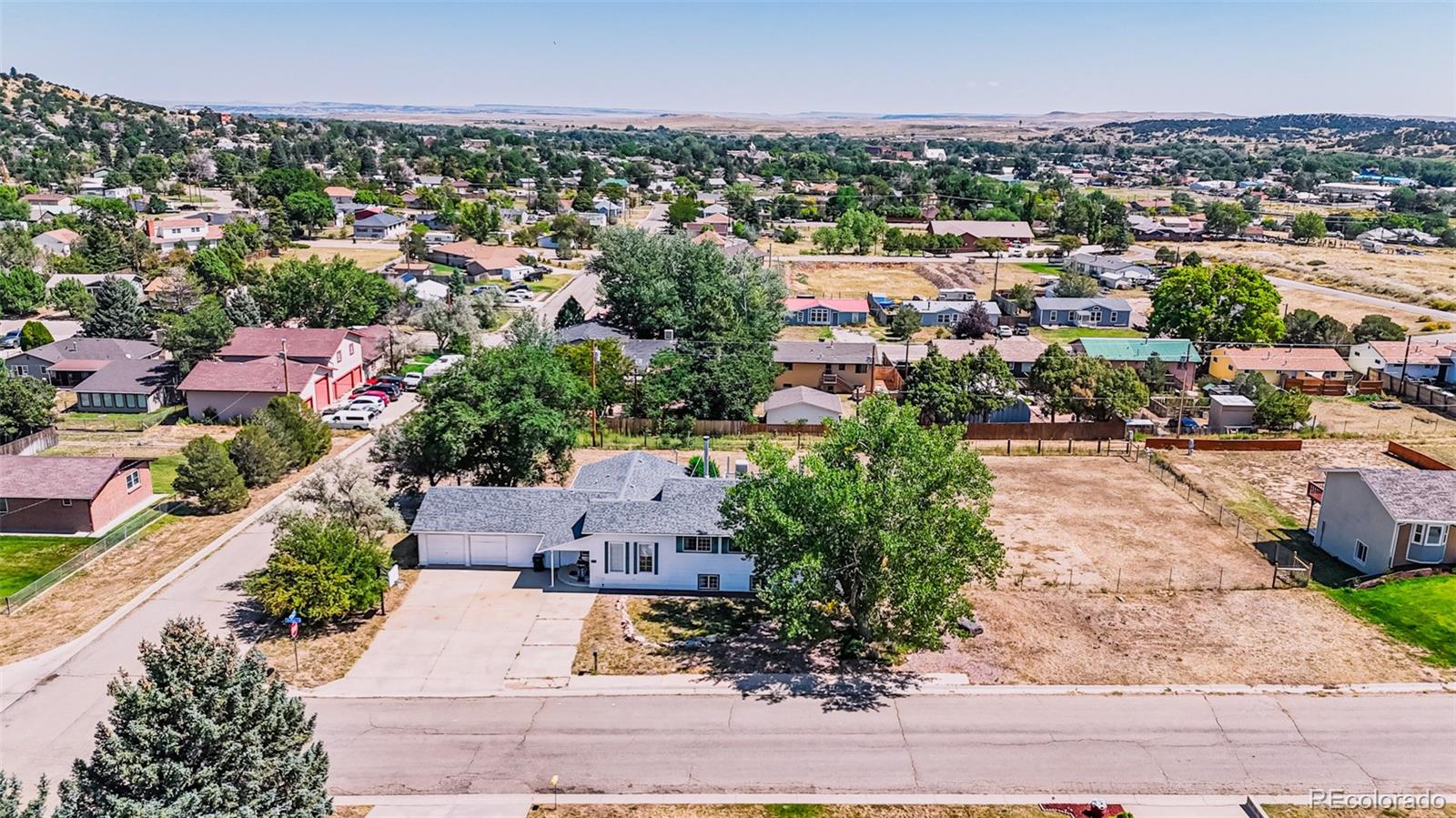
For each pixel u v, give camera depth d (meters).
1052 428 67.81
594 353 64.75
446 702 34.09
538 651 37.72
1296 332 95.25
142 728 20.28
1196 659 37.38
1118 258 144.12
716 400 69.88
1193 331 90.94
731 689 35.09
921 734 32.25
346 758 30.55
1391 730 32.62
